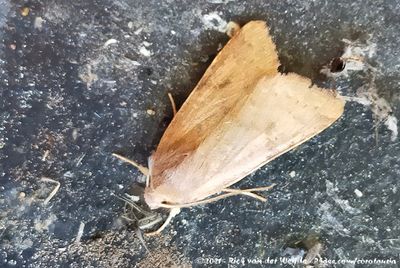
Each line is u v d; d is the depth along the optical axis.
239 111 0.06
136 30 0.06
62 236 0.06
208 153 0.06
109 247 0.06
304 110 0.06
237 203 0.06
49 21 0.06
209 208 0.06
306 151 0.06
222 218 0.06
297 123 0.06
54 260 0.06
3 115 0.06
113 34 0.06
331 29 0.06
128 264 0.06
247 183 0.06
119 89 0.06
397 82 0.06
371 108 0.06
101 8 0.06
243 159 0.06
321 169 0.06
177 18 0.06
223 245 0.06
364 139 0.06
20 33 0.06
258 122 0.06
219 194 0.06
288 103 0.06
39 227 0.06
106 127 0.06
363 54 0.06
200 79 0.06
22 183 0.06
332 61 0.06
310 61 0.06
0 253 0.06
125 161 0.06
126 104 0.06
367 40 0.06
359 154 0.06
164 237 0.06
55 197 0.06
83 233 0.06
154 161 0.06
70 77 0.06
